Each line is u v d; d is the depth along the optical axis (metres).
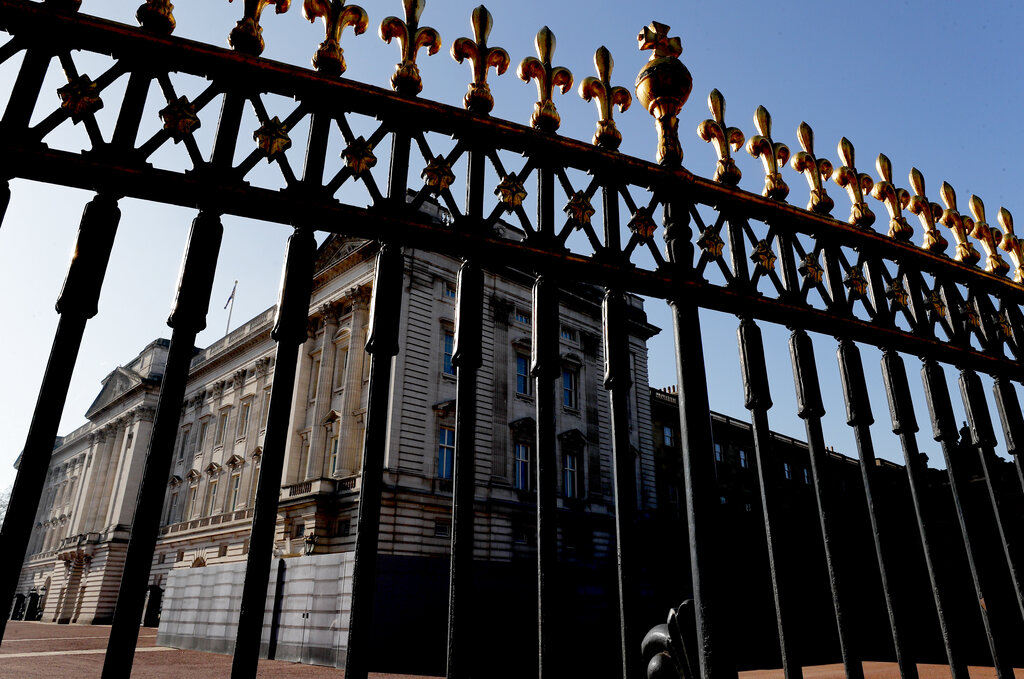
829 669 7.62
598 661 12.64
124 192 2.21
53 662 12.96
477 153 2.76
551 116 2.87
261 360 41.62
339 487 28.58
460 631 2.12
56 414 1.91
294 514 29.78
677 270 2.94
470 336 2.50
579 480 32.72
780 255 3.27
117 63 2.31
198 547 39.28
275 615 14.34
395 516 25.94
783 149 3.45
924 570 10.61
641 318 39.62
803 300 3.16
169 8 2.41
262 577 1.95
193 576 17.86
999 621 3.01
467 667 2.08
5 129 2.10
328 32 2.57
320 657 12.64
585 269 2.78
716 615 2.40
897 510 11.23
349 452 29.52
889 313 3.42
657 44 3.28
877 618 11.27
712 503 2.59
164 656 14.48
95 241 2.10
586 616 17.64
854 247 3.50
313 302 36.06
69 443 66.75
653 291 2.92
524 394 32.97
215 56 2.39
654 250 2.94
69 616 46.56
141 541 1.85
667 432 39.94
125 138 2.23
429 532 26.67
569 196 2.84
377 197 2.51
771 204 3.25
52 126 2.16
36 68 2.21
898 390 3.28
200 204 2.29
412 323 29.91
